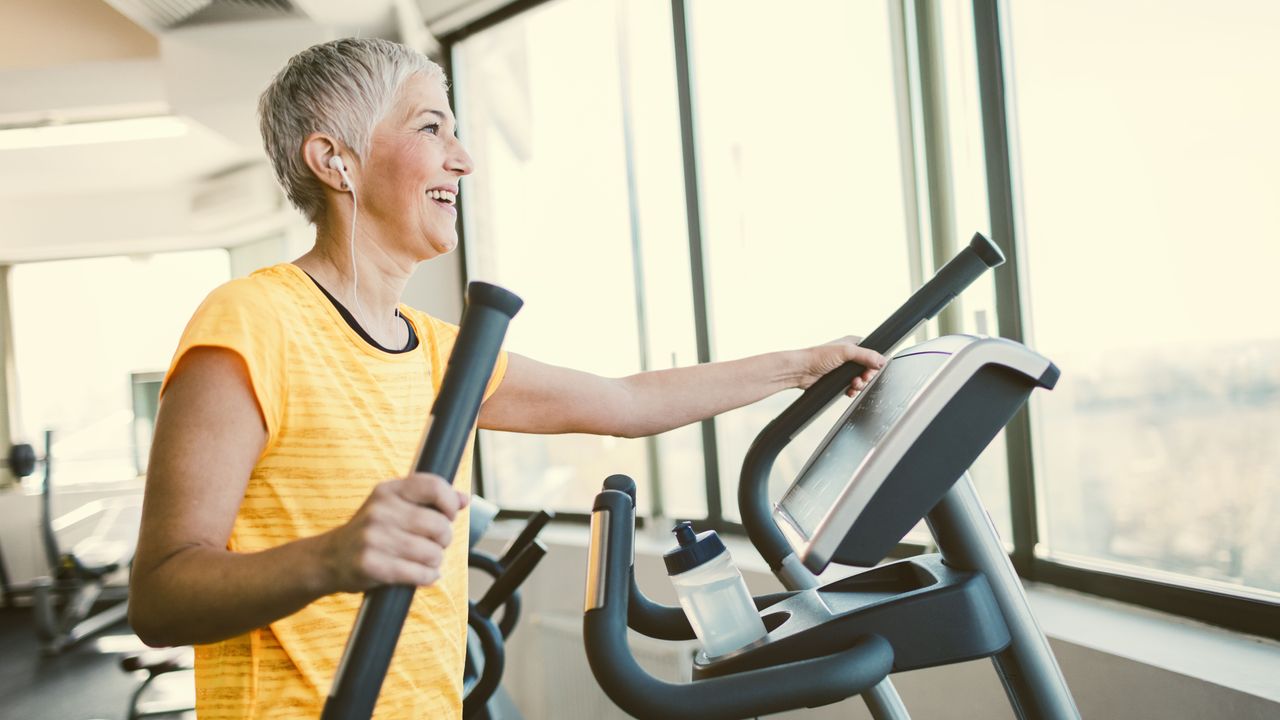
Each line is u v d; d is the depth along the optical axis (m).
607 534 0.82
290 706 0.84
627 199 3.49
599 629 0.77
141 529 0.75
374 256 1.00
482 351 0.61
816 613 0.92
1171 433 1.69
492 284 0.62
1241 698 1.36
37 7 4.69
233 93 4.19
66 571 5.55
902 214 2.36
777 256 2.84
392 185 0.98
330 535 0.61
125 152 5.81
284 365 0.86
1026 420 2.04
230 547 0.84
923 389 0.81
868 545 0.79
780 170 2.80
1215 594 1.61
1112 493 1.84
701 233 3.16
